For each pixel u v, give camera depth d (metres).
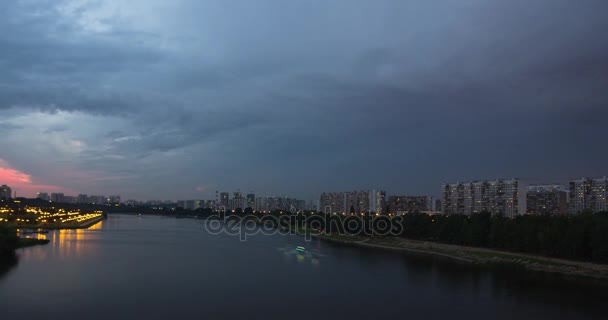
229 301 121.19
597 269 169.62
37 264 176.62
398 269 180.75
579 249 182.62
